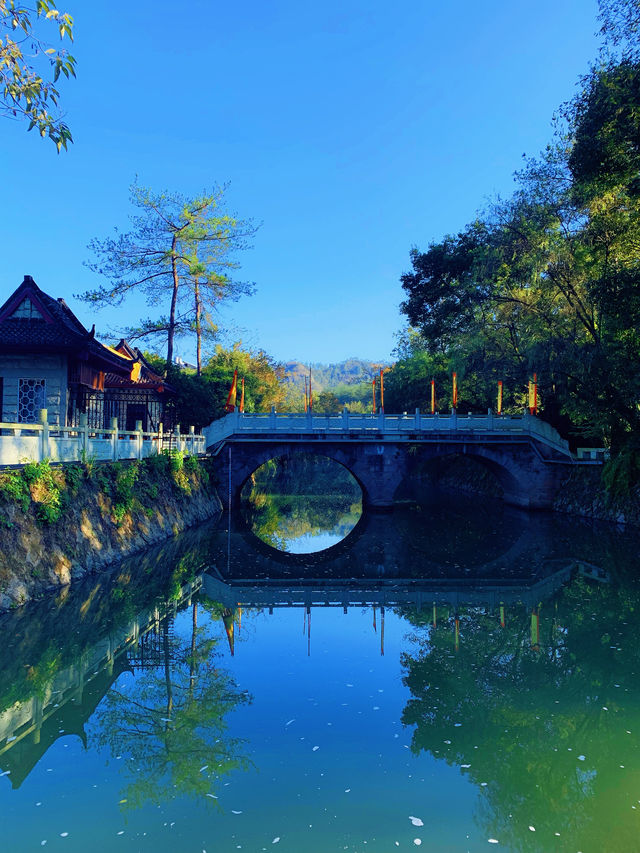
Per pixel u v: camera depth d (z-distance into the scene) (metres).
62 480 13.61
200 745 7.04
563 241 26.02
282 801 5.80
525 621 12.98
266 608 14.14
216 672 9.57
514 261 27.66
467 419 32.00
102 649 10.63
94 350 20.25
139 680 9.19
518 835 5.30
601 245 22.36
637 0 17.88
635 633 11.71
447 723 7.68
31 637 10.77
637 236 21.30
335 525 29.67
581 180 21.06
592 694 8.73
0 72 6.80
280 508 36.41
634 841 5.20
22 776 6.35
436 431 31.45
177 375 36.00
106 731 7.48
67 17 6.79
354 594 15.73
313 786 6.08
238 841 5.16
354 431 30.94
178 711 8.02
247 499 38.97
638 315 19.72
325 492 48.44
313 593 15.82
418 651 10.79
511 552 21.23
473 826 5.41
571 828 5.41
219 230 37.19
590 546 21.92
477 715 7.93
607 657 10.36
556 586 16.38
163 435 22.89
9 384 19.98
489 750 6.91
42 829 5.36
